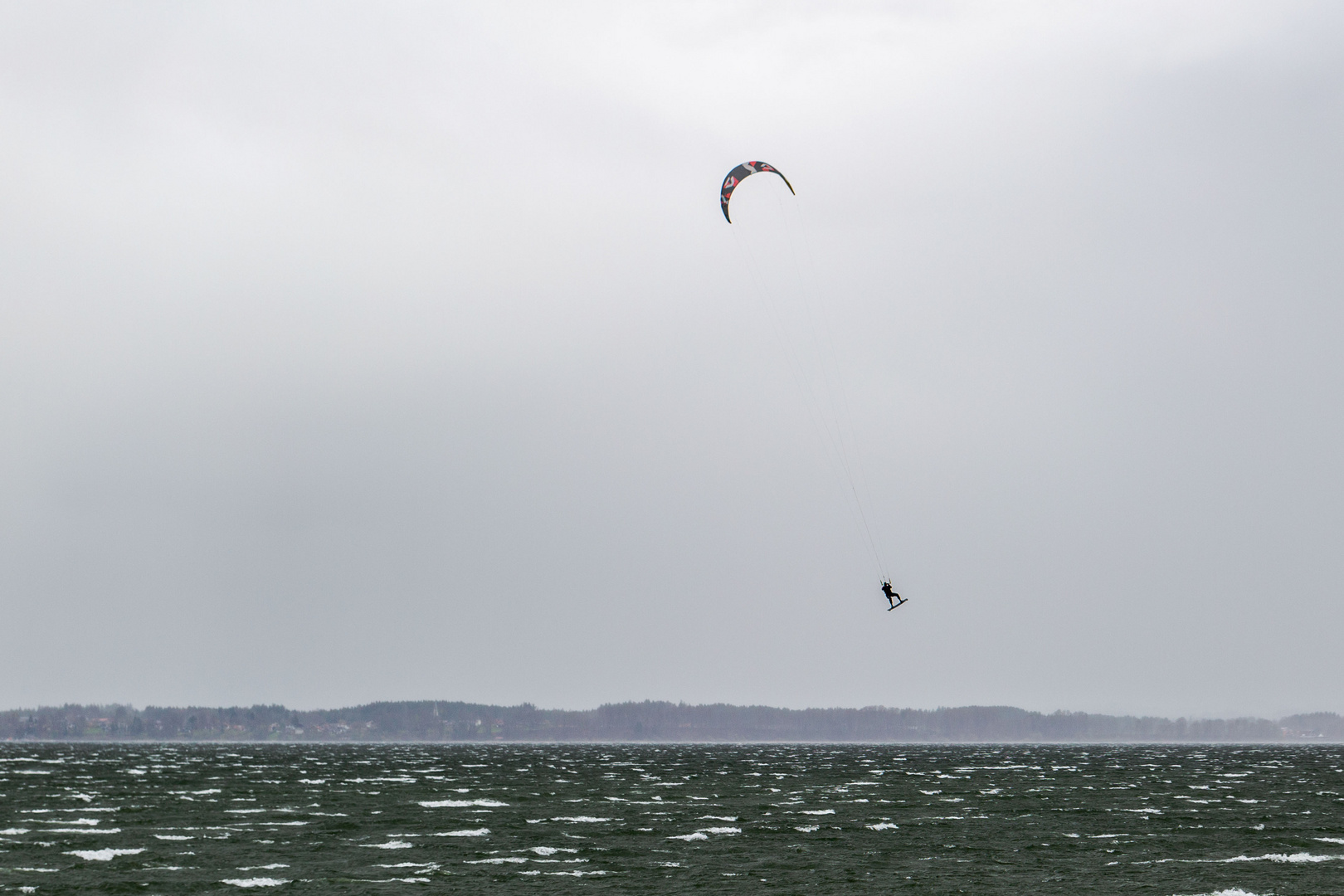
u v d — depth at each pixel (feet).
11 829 364.38
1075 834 363.56
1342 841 343.46
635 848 327.06
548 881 270.46
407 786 595.47
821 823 393.91
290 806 454.81
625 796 514.68
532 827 378.32
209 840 339.98
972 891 259.19
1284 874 280.92
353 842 338.13
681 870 286.66
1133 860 304.09
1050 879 273.95
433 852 317.22
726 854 315.58
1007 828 379.76
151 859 300.40
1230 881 270.46
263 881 268.41
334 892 255.70
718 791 552.41
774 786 600.39
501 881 270.26
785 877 277.23
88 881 266.77
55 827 370.12
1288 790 574.15
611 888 262.26
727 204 613.52
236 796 513.04
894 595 463.83
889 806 466.29
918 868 291.38
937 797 513.86
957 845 336.70
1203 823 395.96
